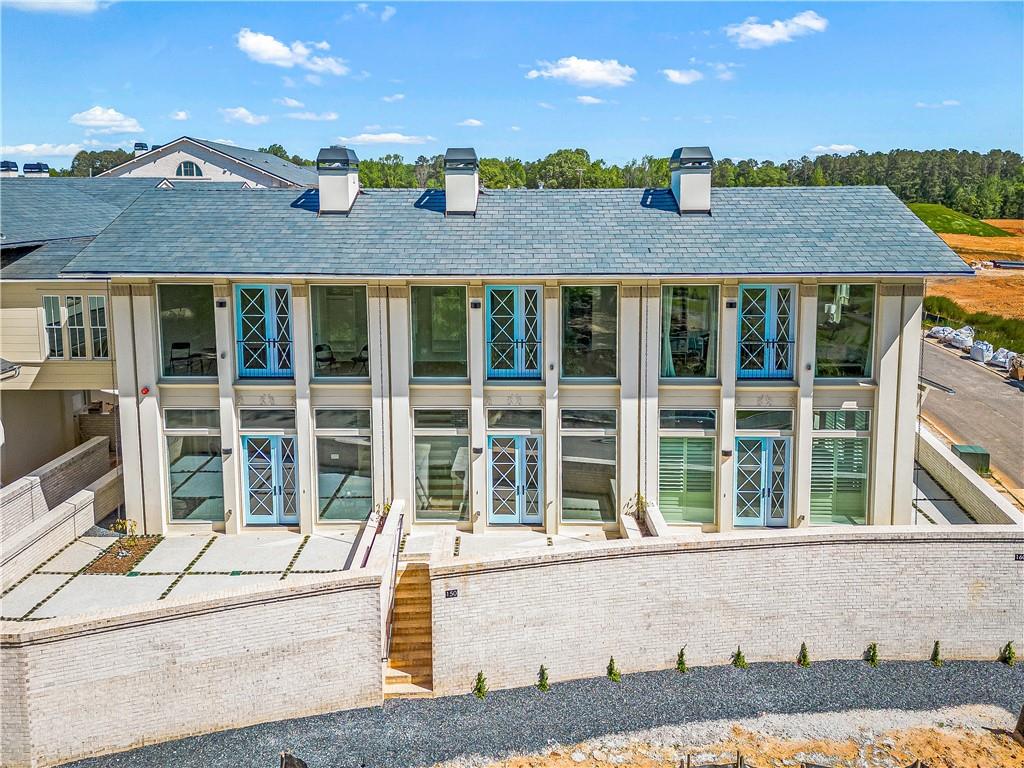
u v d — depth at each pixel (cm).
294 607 1485
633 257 1930
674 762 1403
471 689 1584
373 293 1945
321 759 1406
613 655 1638
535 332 1991
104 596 1706
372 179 14575
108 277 1878
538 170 14588
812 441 2016
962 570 1684
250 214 2142
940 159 17525
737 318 1962
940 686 1617
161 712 1432
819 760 1411
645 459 2009
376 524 1881
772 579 1662
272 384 1988
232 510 2023
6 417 2259
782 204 2175
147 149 6938
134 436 2000
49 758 1372
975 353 4512
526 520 2064
